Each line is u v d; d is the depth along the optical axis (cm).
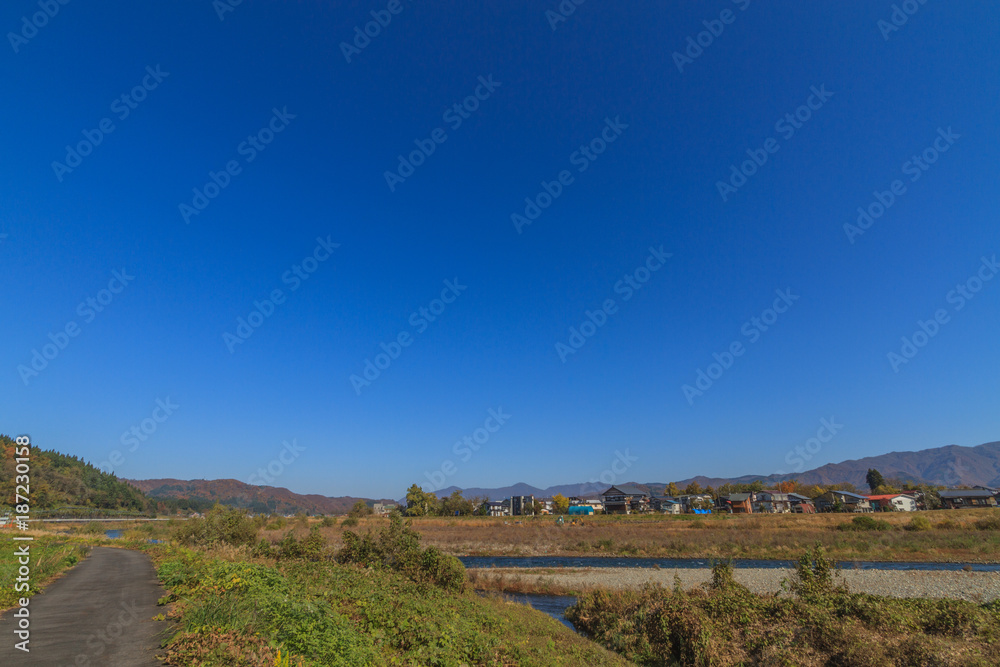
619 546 5297
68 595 1622
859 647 1291
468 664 1204
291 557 3106
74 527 6153
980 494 9325
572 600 3006
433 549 2670
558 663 1380
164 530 5916
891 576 3309
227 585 1527
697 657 1552
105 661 909
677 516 8531
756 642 1513
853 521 5934
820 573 2039
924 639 1304
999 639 1294
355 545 3083
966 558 4303
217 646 946
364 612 1507
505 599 2719
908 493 10300
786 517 7381
